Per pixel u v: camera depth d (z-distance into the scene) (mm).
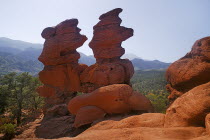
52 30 27016
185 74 10070
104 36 24750
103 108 14930
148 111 14594
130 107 14625
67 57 26500
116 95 14383
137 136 6969
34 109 35031
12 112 30844
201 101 7309
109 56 24531
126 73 24562
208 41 9891
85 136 8117
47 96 26828
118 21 24750
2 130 20062
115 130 8320
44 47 27297
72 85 26422
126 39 25016
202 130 6586
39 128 19516
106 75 23391
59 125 18984
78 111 15180
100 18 25641
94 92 15438
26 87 33594
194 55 10352
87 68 25859
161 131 7168
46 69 27062
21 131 20156
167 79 11992
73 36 26188
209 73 9180
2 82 34531
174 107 8367
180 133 6668
